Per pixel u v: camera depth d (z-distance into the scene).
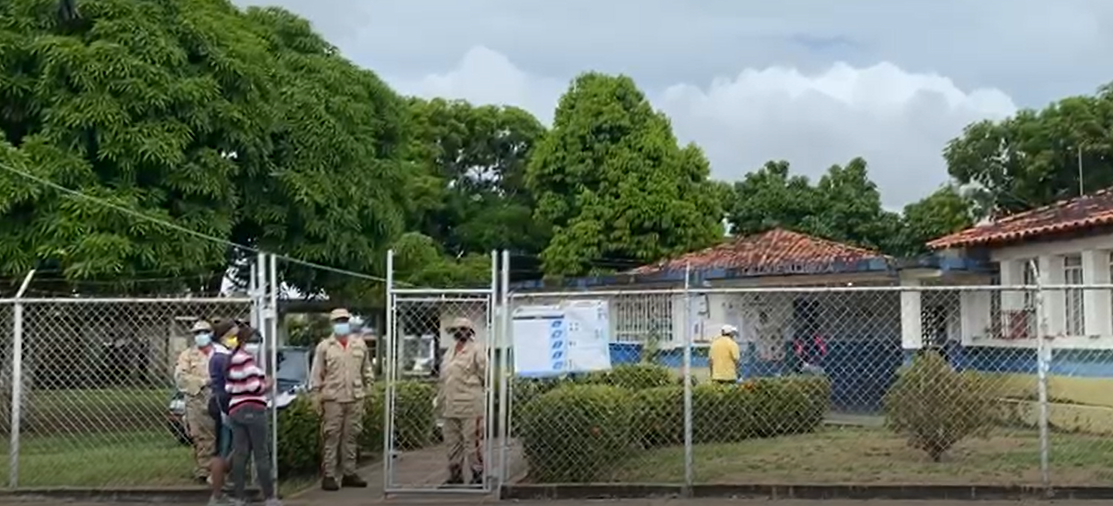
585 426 13.08
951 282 22.06
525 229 53.47
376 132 30.44
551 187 42.59
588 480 13.06
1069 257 19.61
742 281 23.84
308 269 25.69
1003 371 20.30
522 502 12.45
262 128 23.53
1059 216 20.14
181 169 21.56
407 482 14.11
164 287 21.75
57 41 21.16
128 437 18.12
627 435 13.74
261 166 23.98
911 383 14.78
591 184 41.59
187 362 13.77
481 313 16.55
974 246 21.70
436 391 17.30
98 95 20.92
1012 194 38.06
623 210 40.50
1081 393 18.53
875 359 22.16
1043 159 35.94
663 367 19.86
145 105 21.23
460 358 13.50
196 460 13.89
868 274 22.64
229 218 22.55
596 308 12.99
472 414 13.38
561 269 41.16
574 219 41.41
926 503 12.00
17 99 21.39
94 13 21.95
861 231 43.56
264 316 12.96
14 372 13.34
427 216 52.03
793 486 12.37
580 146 41.72
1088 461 14.63
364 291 29.55
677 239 40.53
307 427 14.50
